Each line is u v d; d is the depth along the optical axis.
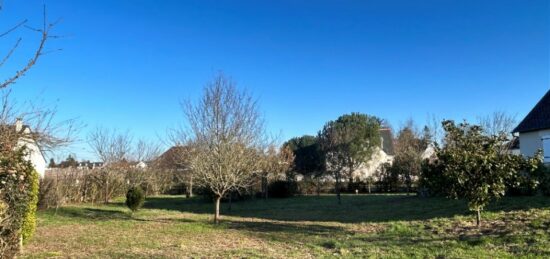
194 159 16.02
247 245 10.67
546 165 16.33
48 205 20.59
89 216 18.02
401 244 9.98
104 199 27.14
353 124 35.16
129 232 13.14
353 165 30.53
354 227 13.37
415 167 25.55
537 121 19.72
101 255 9.42
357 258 8.62
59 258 9.08
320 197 29.61
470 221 12.16
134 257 9.15
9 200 7.14
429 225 12.25
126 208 22.47
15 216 7.49
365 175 36.75
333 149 27.11
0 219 6.57
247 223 15.23
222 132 15.84
